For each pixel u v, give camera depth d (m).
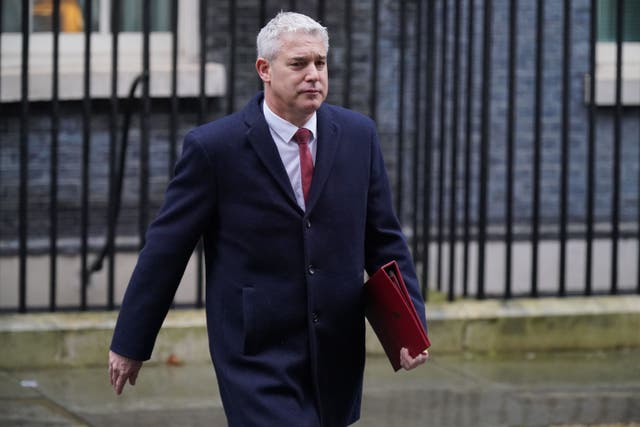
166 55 13.36
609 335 11.33
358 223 6.21
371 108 11.03
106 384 10.02
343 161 6.19
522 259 13.90
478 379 10.35
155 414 9.24
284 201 6.07
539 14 11.13
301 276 6.09
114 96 10.62
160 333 10.58
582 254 14.04
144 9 10.62
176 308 11.05
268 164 6.05
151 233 6.14
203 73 10.79
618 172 11.48
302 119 6.08
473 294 13.13
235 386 6.02
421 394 9.88
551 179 14.04
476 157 13.80
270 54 5.95
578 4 13.97
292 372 6.07
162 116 13.25
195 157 6.09
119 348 6.12
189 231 6.10
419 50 11.27
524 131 13.92
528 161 13.98
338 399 6.26
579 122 14.03
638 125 14.23
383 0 13.62
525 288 13.92
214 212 6.16
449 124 13.71
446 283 13.59
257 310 6.06
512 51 11.17
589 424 9.14
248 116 6.14
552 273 14.02
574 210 14.10
